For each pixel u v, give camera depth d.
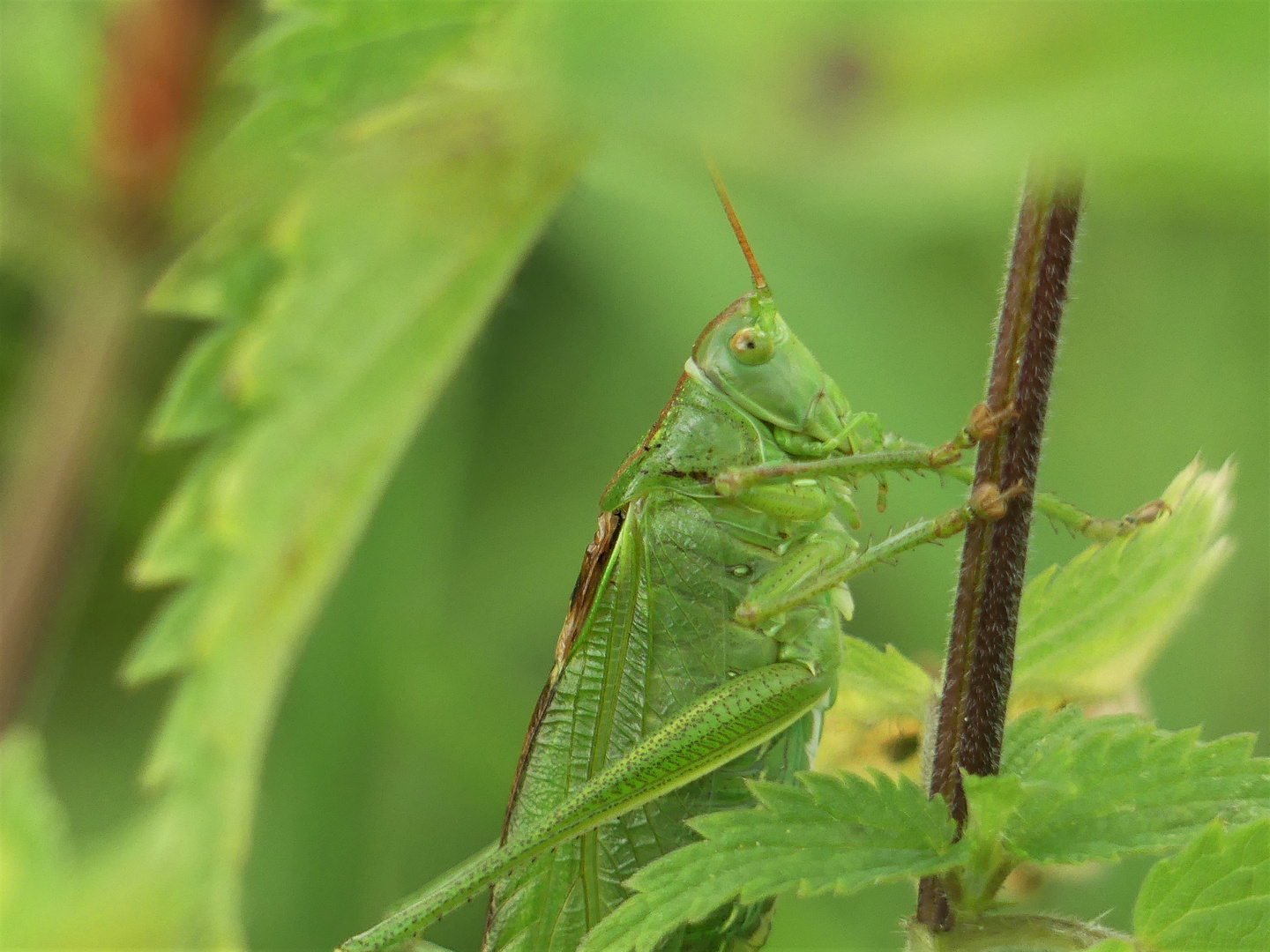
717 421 0.26
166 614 0.23
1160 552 0.25
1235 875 0.23
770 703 0.26
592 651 0.26
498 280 0.21
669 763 0.26
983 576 0.24
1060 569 0.25
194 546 0.23
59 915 0.17
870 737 0.25
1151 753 0.24
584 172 0.17
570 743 0.26
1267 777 0.23
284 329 0.21
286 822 0.26
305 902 0.26
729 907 0.25
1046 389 0.24
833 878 0.23
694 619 0.26
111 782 0.26
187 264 0.16
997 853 0.23
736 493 0.25
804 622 0.26
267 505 0.23
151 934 0.17
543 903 0.26
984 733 0.24
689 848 0.23
